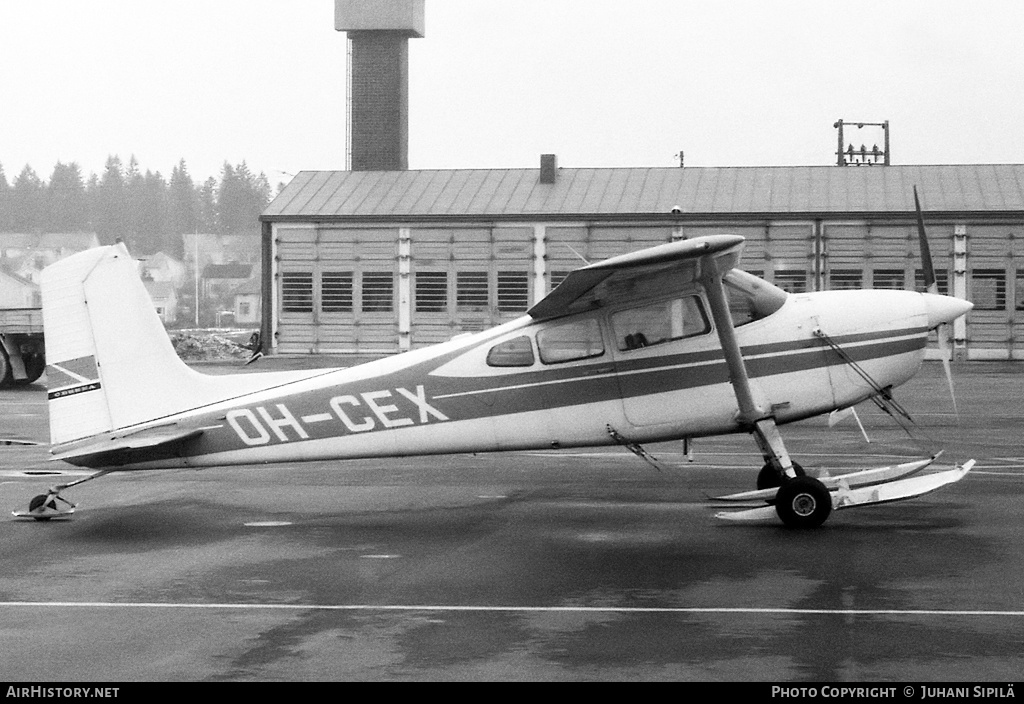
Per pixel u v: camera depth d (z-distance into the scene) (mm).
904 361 10641
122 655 6516
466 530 10312
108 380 10875
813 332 10539
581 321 10617
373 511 11430
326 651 6547
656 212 29969
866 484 10859
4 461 15594
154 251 165000
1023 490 11953
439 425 10727
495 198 31891
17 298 120188
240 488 13023
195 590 8086
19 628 7113
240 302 122812
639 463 14812
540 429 10672
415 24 42438
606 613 7293
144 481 13633
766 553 9023
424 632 6914
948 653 6328
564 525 10484
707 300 10523
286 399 10828
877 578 8109
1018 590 7723
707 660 6262
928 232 28891
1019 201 29484
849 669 6070
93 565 8953
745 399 10234
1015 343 28875
